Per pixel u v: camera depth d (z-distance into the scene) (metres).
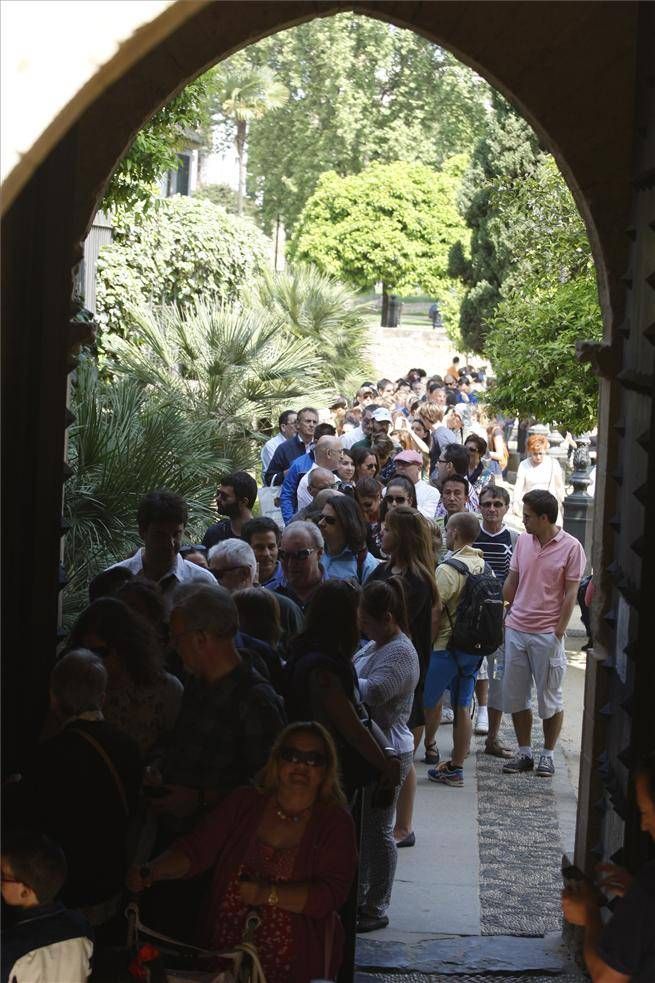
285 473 14.27
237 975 4.74
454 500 11.83
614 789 6.83
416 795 10.16
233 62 63.50
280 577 9.00
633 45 7.25
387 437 14.70
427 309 68.12
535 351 12.92
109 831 5.12
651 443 5.97
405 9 7.34
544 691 10.55
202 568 7.96
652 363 6.17
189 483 12.48
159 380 17.67
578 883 4.50
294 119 63.88
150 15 2.56
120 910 5.26
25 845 4.30
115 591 6.69
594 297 12.88
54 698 5.29
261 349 18.36
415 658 7.95
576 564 10.41
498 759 11.19
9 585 5.88
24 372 5.88
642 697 6.06
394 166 49.66
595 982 4.18
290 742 4.94
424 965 7.25
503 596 10.69
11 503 5.84
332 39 63.03
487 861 8.85
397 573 8.89
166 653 6.53
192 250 25.30
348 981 6.19
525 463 16.05
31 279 5.87
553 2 7.24
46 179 5.82
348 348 27.53
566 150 7.34
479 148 31.67
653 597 5.99
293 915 4.89
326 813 4.99
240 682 5.44
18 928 4.30
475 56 7.31
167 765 5.44
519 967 7.28
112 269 23.34
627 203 7.34
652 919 4.10
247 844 4.96
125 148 7.57
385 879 7.65
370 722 6.75
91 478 11.55
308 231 50.06
